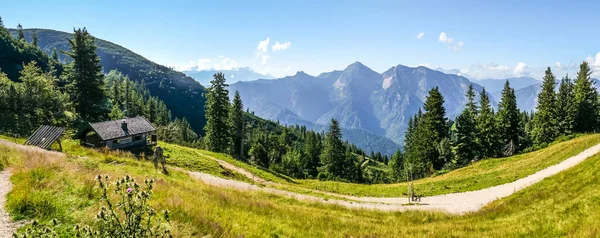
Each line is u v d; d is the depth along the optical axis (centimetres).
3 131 4625
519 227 1366
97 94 6644
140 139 4934
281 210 1692
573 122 7212
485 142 7119
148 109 13025
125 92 12950
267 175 5125
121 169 2161
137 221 521
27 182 1032
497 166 4791
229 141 7394
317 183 5312
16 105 5378
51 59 16125
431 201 3412
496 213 2033
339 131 9444
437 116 6988
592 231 1020
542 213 1608
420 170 7231
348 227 1499
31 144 2980
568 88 7894
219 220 1069
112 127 4709
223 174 4156
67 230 750
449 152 6844
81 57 6353
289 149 12238
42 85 5947
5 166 1438
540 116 7588
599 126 7188
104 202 955
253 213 1441
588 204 1448
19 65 14538
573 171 2580
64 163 1592
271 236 1091
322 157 9800
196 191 1677
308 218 1590
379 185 5259
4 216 802
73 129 5666
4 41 14962
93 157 2750
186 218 975
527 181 3522
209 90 6675
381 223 1848
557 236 1117
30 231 475
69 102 6306
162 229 636
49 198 924
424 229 1561
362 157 16638
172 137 9550
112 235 502
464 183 4138
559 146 4819
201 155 5162
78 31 6303
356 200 3428
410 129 11238
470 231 1464
